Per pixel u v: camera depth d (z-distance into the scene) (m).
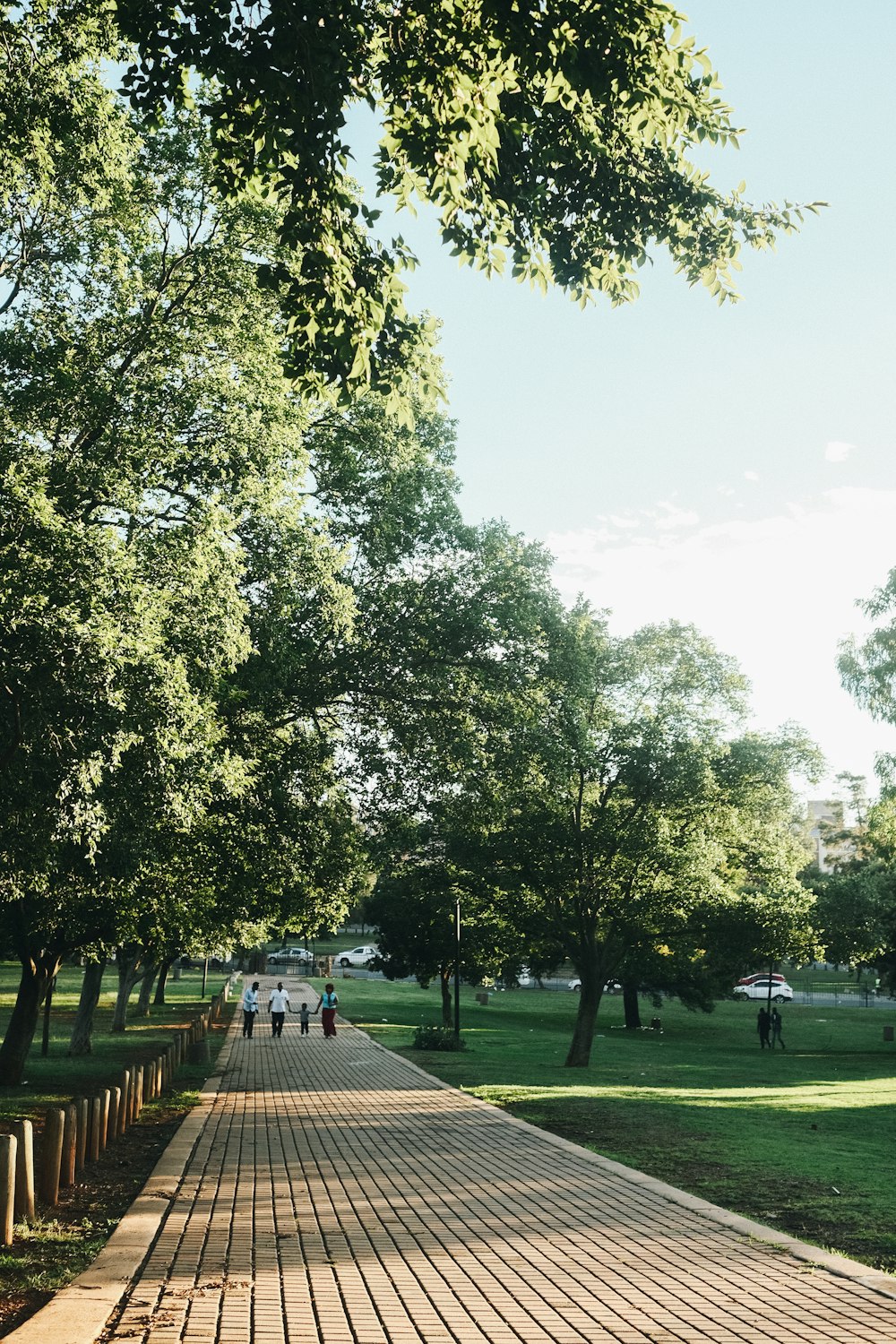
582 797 32.31
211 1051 30.78
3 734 12.77
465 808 24.58
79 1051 31.44
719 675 32.84
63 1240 9.02
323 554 18.19
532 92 10.21
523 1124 16.02
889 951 46.16
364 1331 6.73
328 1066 26.19
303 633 19.73
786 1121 17.16
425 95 9.84
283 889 23.62
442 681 22.06
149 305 16.73
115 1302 7.15
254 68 9.21
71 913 22.33
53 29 13.56
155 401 15.63
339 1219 9.80
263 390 16.50
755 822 34.59
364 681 22.16
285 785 21.45
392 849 25.67
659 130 10.15
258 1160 12.83
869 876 48.69
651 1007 66.44
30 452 13.83
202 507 15.19
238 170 10.73
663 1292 7.68
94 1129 12.95
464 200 10.80
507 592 22.67
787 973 106.38
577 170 10.91
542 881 31.66
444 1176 11.84
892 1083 27.22
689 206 11.09
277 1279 7.84
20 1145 9.79
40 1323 6.60
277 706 20.61
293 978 86.19
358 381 11.17
